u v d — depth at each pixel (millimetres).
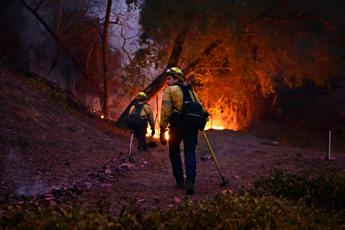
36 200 5168
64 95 14219
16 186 6062
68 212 3545
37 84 13055
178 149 6469
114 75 20750
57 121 10555
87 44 19953
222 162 9406
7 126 8492
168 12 15000
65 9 19203
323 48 16500
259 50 17031
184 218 3730
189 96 6266
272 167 8211
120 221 3396
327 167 7824
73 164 7676
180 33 15719
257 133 20672
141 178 7215
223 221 3695
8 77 11805
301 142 18922
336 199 5012
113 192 6043
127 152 9953
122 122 16031
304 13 16406
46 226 3205
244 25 15812
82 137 10250
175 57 16844
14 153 7438
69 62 19547
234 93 18781
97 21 19922
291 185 5465
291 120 23797
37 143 8336
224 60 17656
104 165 7660
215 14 14492
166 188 6500
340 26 16219
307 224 3861
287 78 17828
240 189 5910
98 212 3547
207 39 16031
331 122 22312
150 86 17703
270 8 15930
